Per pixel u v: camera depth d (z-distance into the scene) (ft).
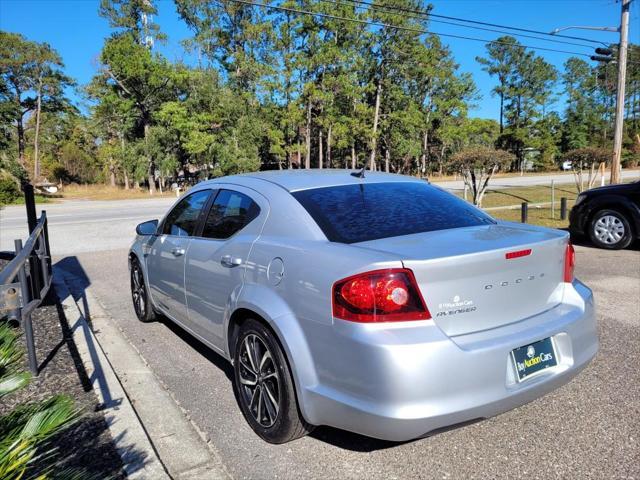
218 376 13.17
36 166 182.70
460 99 237.86
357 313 7.94
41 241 18.53
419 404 7.63
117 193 161.79
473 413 8.01
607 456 9.23
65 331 16.55
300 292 8.91
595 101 292.61
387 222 10.11
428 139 241.76
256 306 9.66
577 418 10.64
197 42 173.06
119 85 172.35
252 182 12.05
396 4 175.94
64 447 9.54
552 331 8.99
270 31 167.84
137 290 17.94
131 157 159.22
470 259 8.27
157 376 13.20
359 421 8.02
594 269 24.72
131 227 49.57
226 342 11.29
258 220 10.96
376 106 186.29
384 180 12.24
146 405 11.51
